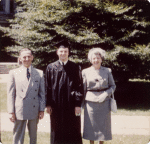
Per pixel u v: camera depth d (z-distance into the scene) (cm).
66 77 275
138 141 343
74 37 559
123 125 429
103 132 292
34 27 617
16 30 647
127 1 613
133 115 515
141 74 615
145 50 563
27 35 571
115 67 581
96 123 291
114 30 609
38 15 616
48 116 487
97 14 589
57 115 278
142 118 485
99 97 287
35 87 267
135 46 605
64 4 621
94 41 558
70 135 281
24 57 264
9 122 430
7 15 1245
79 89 278
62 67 278
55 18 597
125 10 574
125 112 545
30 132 273
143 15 610
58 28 582
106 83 293
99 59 290
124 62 593
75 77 277
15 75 265
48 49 566
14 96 265
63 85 274
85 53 572
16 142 265
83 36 573
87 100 293
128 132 386
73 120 279
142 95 746
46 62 584
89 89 293
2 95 647
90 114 292
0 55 1054
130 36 586
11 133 364
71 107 276
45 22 607
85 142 345
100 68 297
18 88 263
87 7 591
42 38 566
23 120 266
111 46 596
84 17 600
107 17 602
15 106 263
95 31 613
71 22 609
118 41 593
